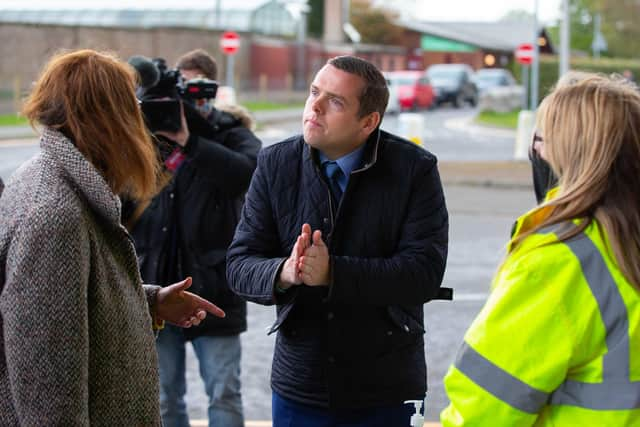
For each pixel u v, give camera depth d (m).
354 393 3.39
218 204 4.41
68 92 2.62
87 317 2.50
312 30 69.06
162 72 4.34
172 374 4.49
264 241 3.52
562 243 2.29
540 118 2.47
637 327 2.24
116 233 2.65
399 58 72.31
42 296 2.42
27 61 37.50
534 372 2.26
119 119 2.66
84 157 2.59
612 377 2.26
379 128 3.41
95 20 54.38
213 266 4.41
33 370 2.41
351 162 3.41
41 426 2.42
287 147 3.51
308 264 3.14
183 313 3.25
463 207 14.16
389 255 3.41
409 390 3.46
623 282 2.25
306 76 56.62
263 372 6.51
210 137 4.55
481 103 40.72
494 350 2.29
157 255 4.35
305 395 3.43
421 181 3.40
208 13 54.69
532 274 2.28
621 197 2.30
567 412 2.30
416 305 3.36
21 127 26.86
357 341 3.38
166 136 4.31
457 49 79.12
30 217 2.46
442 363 6.73
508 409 2.28
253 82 50.31
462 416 2.32
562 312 2.25
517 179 16.62
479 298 8.59
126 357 2.65
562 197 2.35
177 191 4.38
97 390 2.59
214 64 5.19
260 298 3.31
